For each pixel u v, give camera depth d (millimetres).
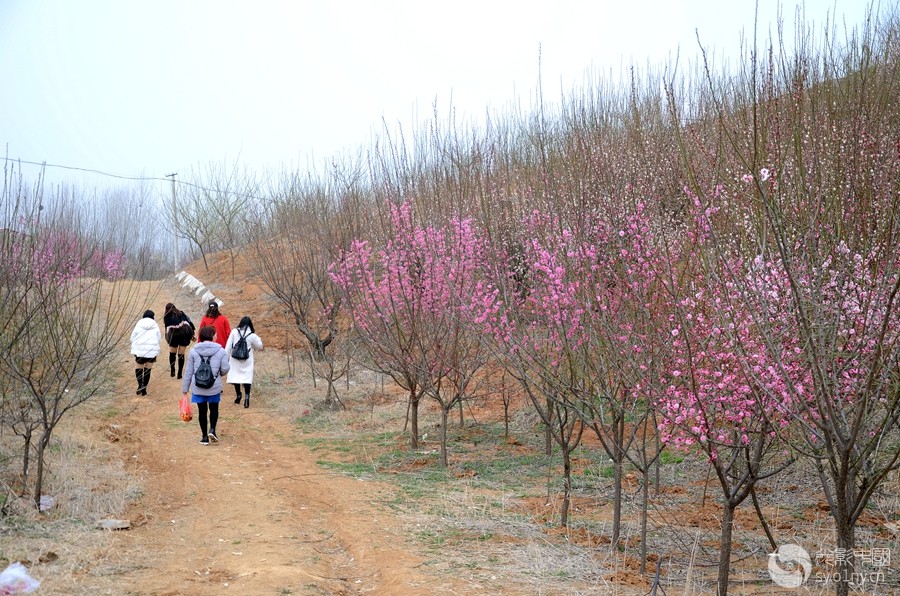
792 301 4906
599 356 6559
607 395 6504
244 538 7285
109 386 15117
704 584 6359
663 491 9281
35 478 8508
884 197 5344
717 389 5395
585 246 6340
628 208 6652
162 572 6160
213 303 16844
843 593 4785
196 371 11695
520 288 8984
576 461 10695
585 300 6363
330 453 11555
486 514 8297
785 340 5172
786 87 6270
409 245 10773
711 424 5434
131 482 9078
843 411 4895
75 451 10156
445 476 10109
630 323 6297
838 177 5492
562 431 7855
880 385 4738
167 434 12375
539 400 12438
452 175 11422
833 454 4609
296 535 7438
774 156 5738
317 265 17641
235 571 6219
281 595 5645
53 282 8375
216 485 9398
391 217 11180
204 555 6738
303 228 18422
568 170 7473
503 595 5875
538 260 7426
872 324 4746
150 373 16266
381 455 11344
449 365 10562
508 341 7672
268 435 12906
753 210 5438
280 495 9039
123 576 6004
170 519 7934
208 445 11773
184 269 32406
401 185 11664
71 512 7648
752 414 5555
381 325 11430
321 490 9266
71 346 8594
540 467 10523
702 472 9875
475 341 10625
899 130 6098
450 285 8516
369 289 11430
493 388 13953
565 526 7852
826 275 5000
